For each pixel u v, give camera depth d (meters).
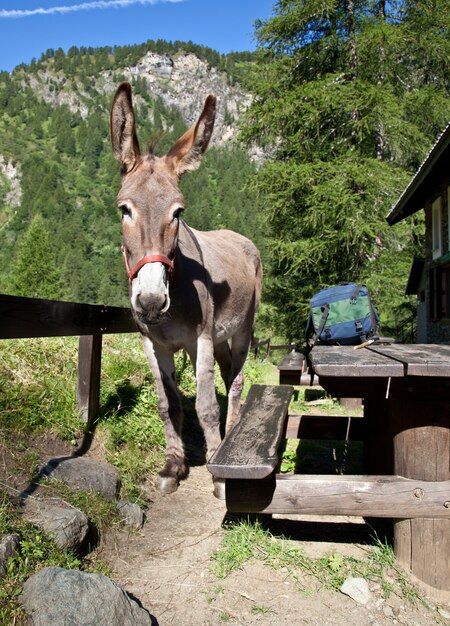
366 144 17.88
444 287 12.70
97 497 2.95
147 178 2.87
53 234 127.12
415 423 2.53
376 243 17.27
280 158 19.84
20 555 2.19
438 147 8.62
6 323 2.62
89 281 92.62
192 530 3.05
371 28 16.98
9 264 102.94
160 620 2.19
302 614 2.24
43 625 1.84
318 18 18.30
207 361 3.42
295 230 18.88
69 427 3.66
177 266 3.10
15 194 178.38
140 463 3.72
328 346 3.82
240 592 2.39
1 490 2.66
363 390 3.41
